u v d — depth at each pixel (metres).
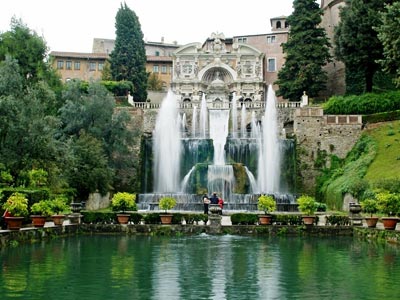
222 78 84.50
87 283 14.72
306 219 31.83
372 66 62.97
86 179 45.41
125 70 79.00
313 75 68.50
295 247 24.31
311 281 15.29
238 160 57.38
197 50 83.69
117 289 13.98
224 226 31.58
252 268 17.67
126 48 79.62
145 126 61.31
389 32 45.28
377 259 19.97
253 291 13.84
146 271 16.91
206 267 17.84
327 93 77.44
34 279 15.17
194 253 21.69
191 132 63.75
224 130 64.50
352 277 15.92
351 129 56.97
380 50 60.28
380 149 52.06
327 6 83.25
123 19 80.44
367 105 58.06
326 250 23.08
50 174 38.47
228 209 43.00
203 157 57.59
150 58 94.62
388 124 55.81
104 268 17.39
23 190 30.81
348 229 31.31
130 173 56.25
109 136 53.75
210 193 51.47
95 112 53.16
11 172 36.62
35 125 36.03
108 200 52.47
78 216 31.80
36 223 27.47
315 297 13.10
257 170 56.97
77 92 54.94
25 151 36.09
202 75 82.94
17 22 61.62
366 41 60.12
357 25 60.94
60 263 18.33
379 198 29.23
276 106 63.41
